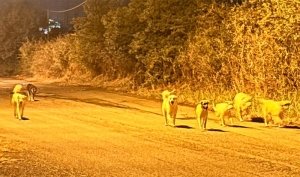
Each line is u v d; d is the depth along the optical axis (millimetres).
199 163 7773
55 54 31547
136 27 22609
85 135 10289
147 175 7086
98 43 26234
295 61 13875
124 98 18297
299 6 13680
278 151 8625
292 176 7016
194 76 18359
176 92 17969
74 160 7992
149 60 20391
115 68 25438
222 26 17812
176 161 7914
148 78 21016
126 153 8508
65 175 7102
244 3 16781
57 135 10297
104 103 16656
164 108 11602
